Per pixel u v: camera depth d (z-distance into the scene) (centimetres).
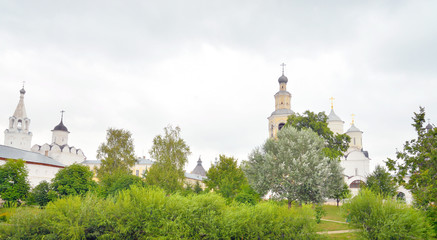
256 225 2189
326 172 3622
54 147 10012
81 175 4022
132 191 2248
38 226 2034
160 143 5206
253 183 3844
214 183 4956
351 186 6919
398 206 2062
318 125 5097
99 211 2131
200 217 2156
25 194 3956
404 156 2439
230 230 2125
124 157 5828
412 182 2369
